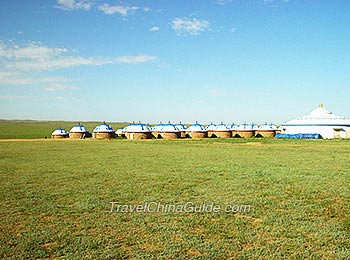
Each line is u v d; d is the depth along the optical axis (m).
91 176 22.17
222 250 9.62
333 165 27.70
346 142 60.69
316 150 43.38
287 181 20.28
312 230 11.37
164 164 28.41
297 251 9.59
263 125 92.00
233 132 91.69
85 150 43.47
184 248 9.80
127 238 10.55
